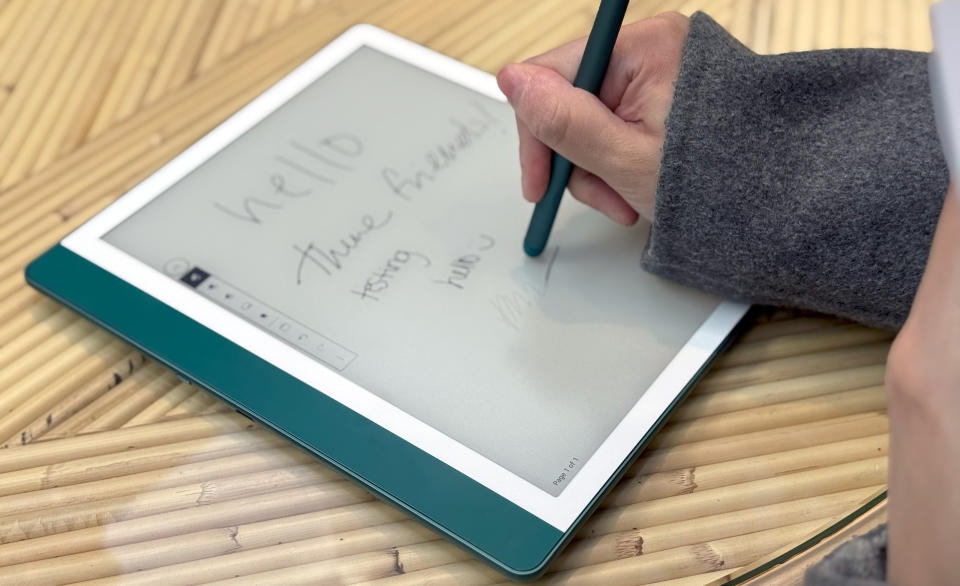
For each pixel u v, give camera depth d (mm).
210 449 383
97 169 486
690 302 422
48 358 416
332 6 570
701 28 399
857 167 384
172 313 411
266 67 535
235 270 427
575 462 364
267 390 385
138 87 524
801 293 402
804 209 383
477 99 507
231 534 357
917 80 397
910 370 205
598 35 402
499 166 476
